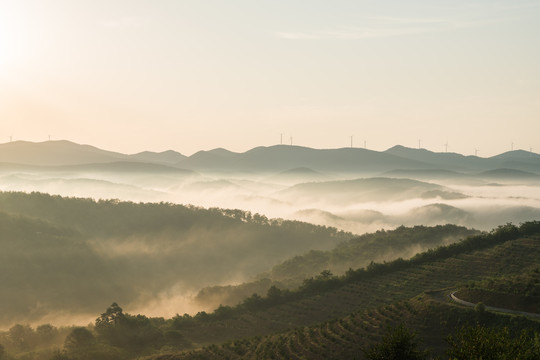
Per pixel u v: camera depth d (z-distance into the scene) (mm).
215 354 115312
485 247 170750
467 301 113500
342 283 165000
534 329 93500
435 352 97000
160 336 141000
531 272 119812
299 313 148625
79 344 136500
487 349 56500
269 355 108250
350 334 111938
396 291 151375
